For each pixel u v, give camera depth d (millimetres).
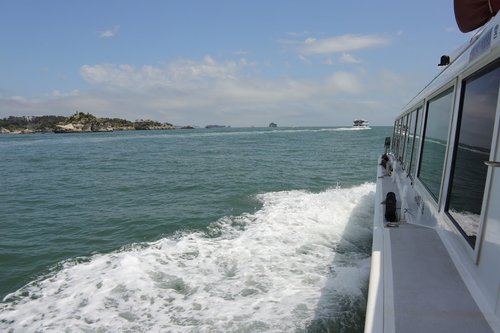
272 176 18156
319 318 4324
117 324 4535
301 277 5445
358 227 7980
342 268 5676
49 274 6656
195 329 4285
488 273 2328
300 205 10469
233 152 34469
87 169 23172
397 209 4883
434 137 4371
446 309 2307
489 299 2295
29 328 4621
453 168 3363
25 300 5418
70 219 10891
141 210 11508
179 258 6449
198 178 17828
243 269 5840
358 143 46969
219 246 6980
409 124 7277
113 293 5301
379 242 3389
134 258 6512
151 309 4824
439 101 4238
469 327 2145
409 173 6406
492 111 2461
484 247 2416
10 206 12922
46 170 23328
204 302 4891
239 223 9109
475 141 2777
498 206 2205
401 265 2889
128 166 24328
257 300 4832
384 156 10914
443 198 3580
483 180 2580
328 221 8453
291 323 4254
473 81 2914
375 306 2398
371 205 10156
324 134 80250
